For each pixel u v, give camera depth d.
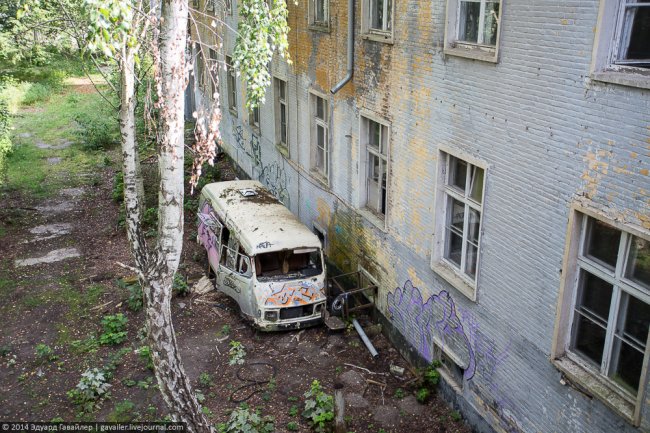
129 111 10.94
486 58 7.39
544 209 6.82
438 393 9.84
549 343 6.99
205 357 11.20
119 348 11.41
